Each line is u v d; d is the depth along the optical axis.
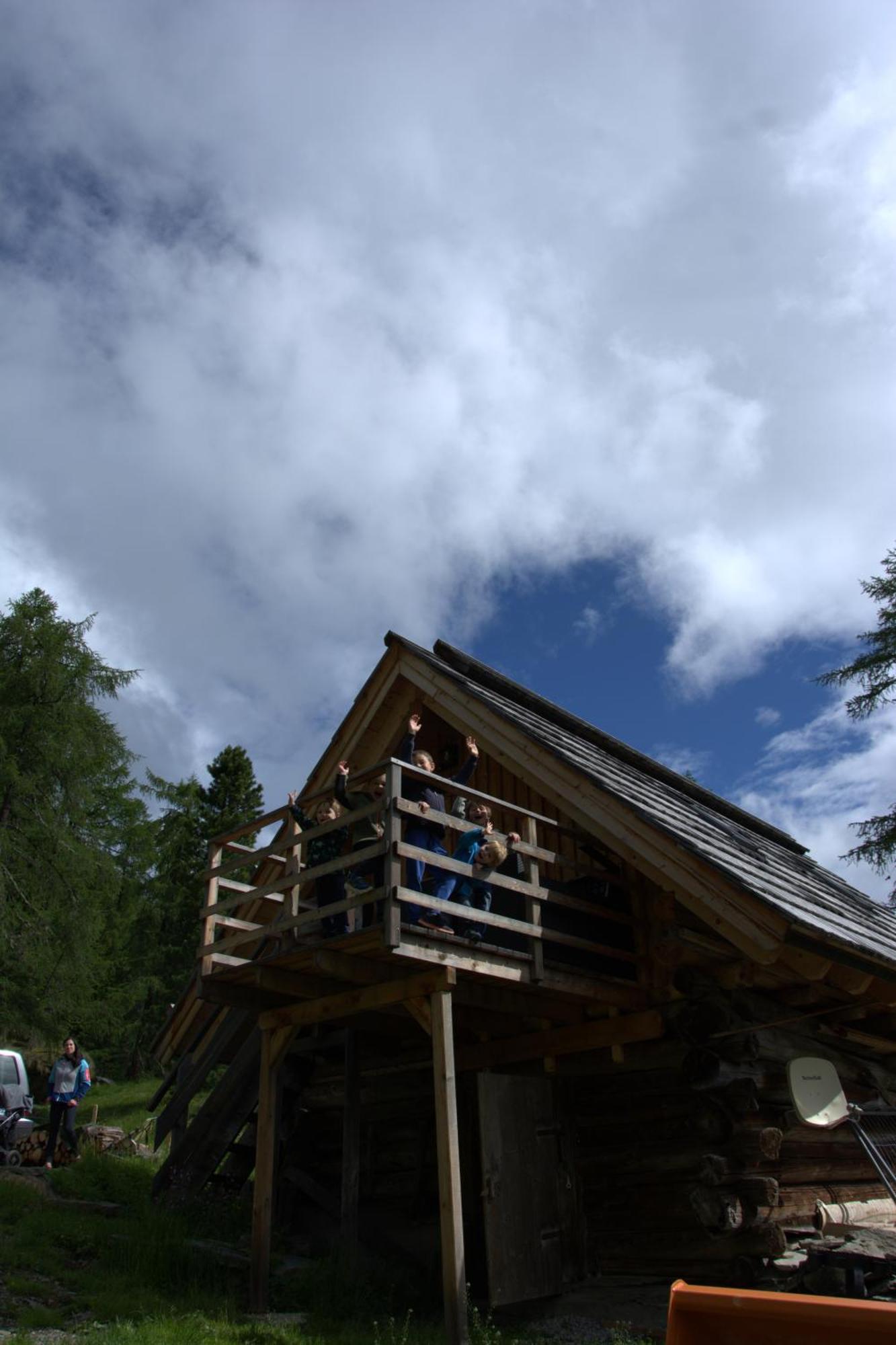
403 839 7.74
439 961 7.20
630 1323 7.68
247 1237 10.05
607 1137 9.41
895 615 23.39
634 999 8.85
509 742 9.69
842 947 7.75
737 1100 8.30
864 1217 9.27
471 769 9.19
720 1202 7.90
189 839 39.09
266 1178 7.97
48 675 28.11
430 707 10.53
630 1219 9.00
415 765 8.08
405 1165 10.65
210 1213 10.48
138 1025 34.66
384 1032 9.88
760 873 9.25
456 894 7.87
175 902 37.50
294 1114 11.87
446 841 11.45
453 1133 7.00
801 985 8.86
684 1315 2.84
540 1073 9.80
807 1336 2.65
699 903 8.16
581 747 11.17
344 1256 8.73
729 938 7.96
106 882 28.83
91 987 28.12
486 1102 8.74
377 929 6.90
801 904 8.70
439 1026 7.29
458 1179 6.92
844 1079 9.71
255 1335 6.59
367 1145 11.04
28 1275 7.54
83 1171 11.66
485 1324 7.88
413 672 10.68
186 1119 11.58
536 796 10.94
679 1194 8.77
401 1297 8.73
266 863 11.34
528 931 7.92
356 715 11.27
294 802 8.48
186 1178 10.85
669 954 8.92
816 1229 8.71
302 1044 10.99
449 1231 6.77
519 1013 8.65
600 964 8.98
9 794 26.88
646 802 9.52
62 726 27.98
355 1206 9.29
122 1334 6.06
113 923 35.44
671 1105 9.06
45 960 26.19
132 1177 11.99
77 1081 12.88
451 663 12.46
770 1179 8.05
